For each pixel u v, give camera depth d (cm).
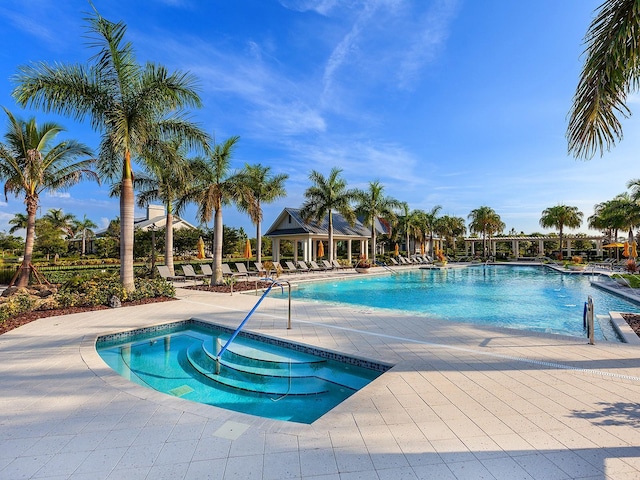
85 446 285
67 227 4197
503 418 327
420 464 257
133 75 984
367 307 975
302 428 312
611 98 411
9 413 345
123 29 943
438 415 334
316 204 2450
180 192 1576
